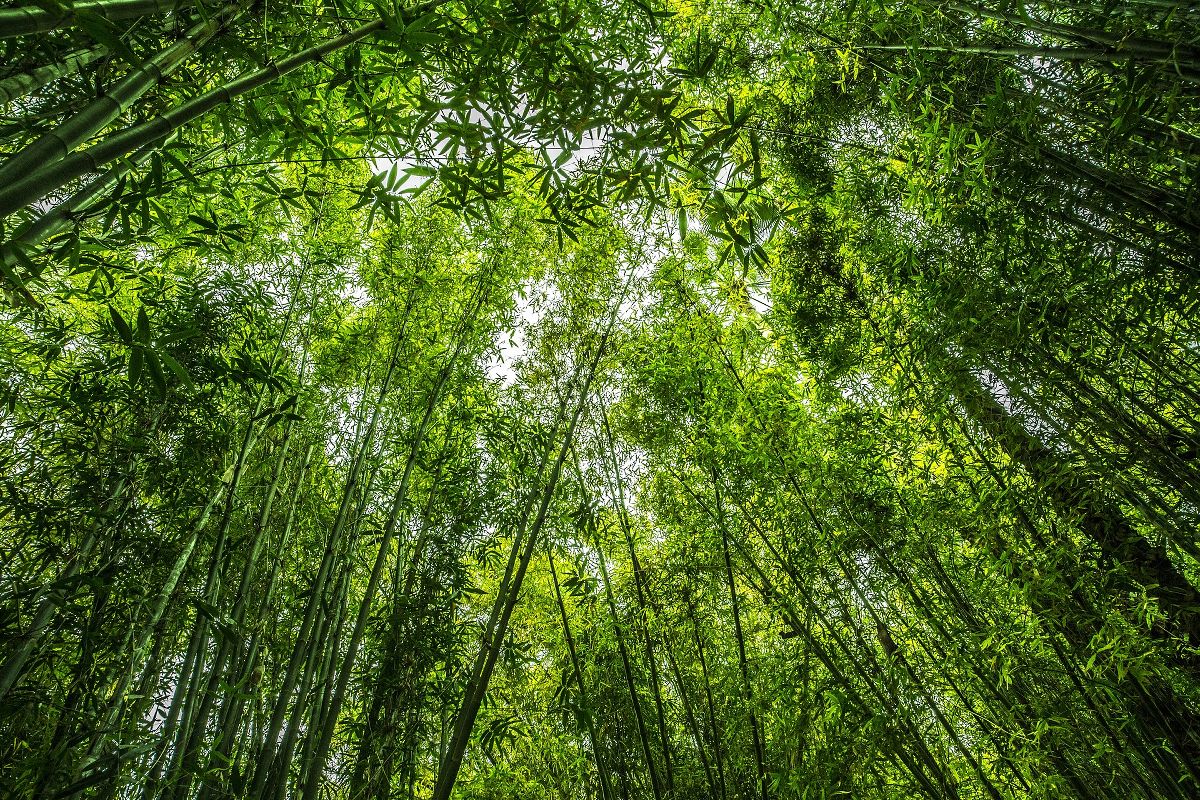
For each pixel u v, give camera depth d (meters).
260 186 3.00
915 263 3.84
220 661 3.35
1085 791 3.46
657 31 3.46
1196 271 2.68
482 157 2.46
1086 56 2.43
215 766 3.27
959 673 4.23
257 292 3.72
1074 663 3.50
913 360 3.79
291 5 2.20
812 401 5.09
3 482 2.88
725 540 4.98
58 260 2.22
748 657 5.16
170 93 2.38
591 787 5.63
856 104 4.70
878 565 4.48
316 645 3.63
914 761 3.97
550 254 5.20
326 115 2.81
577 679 4.91
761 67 4.79
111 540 3.03
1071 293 2.99
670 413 5.43
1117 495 3.11
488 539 4.79
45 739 2.67
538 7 2.29
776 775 4.27
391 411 4.77
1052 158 2.96
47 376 3.35
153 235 3.18
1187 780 3.08
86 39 2.06
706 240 5.38
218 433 3.38
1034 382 3.24
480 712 4.87
